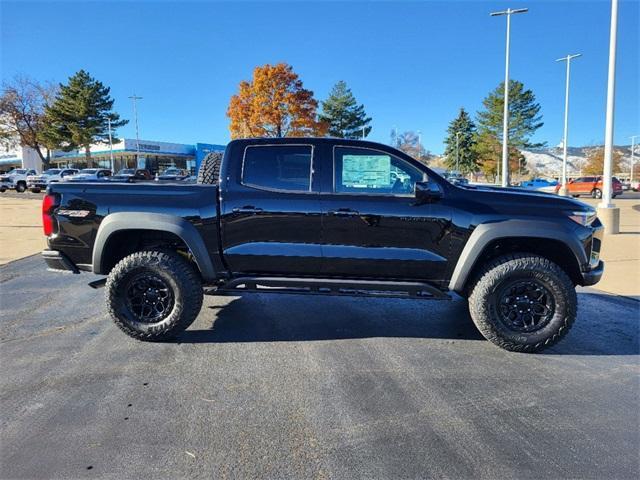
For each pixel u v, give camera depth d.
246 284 4.44
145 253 4.43
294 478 2.52
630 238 11.62
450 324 5.14
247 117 48.62
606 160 12.49
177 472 2.57
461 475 2.55
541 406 3.33
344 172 4.39
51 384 3.63
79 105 56.31
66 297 6.18
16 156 68.12
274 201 4.36
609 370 3.95
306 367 3.96
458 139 79.31
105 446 2.80
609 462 2.68
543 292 4.21
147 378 3.73
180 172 44.22
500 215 4.23
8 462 2.64
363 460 2.68
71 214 4.46
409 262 4.34
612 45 12.43
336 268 4.41
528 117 67.44
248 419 3.12
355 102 67.62
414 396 3.46
